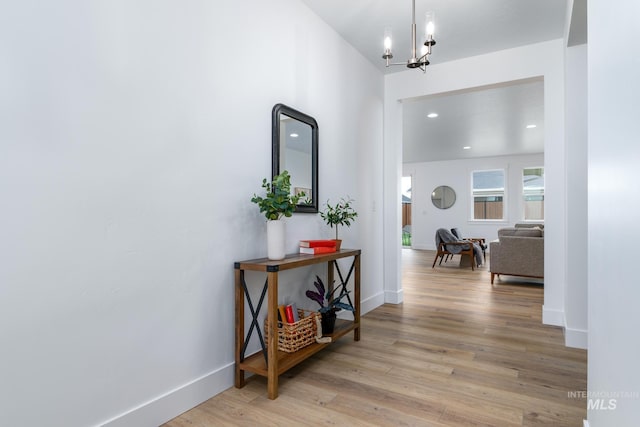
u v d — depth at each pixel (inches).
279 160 89.9
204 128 71.3
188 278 68.2
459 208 381.4
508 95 175.5
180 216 66.6
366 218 137.4
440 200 390.9
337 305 96.7
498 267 192.7
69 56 50.9
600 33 42.8
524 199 353.4
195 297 69.6
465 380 79.0
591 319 51.5
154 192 62.1
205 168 71.5
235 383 76.9
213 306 73.5
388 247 152.2
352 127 127.6
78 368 52.0
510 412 66.0
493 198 368.5
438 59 136.9
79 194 52.0
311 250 91.8
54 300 49.4
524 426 61.6
